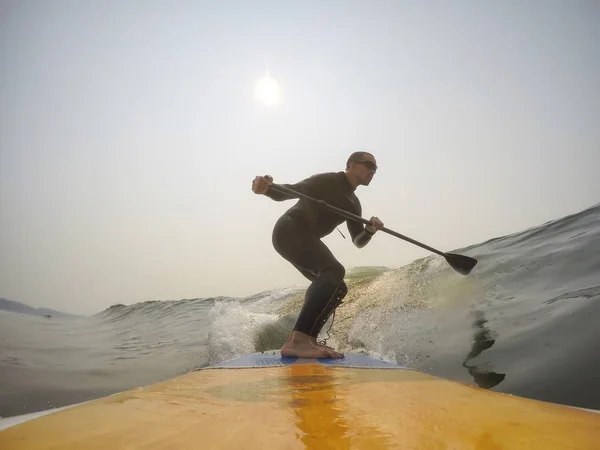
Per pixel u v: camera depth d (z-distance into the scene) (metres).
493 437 0.65
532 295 3.19
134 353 4.12
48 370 3.50
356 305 4.18
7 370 3.49
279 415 0.86
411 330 3.16
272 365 1.98
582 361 2.03
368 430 0.72
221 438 0.68
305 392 1.16
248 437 0.69
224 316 5.22
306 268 2.63
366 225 2.77
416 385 1.27
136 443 0.66
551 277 3.42
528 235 4.88
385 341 3.07
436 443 0.63
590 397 1.72
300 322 2.44
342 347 3.31
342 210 2.72
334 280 2.52
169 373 3.30
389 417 0.82
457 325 3.01
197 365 3.45
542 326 2.58
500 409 0.87
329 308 2.52
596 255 3.54
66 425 0.78
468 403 0.95
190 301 7.34
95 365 3.69
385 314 3.66
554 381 1.91
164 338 4.76
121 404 0.99
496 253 4.43
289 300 5.30
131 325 6.09
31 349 4.50
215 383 1.36
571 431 0.68
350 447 0.62
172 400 1.05
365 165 2.77
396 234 2.83
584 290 2.95
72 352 4.39
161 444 0.65
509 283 3.54
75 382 3.15
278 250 2.72
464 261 3.01
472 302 3.38
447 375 2.26
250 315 4.79
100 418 0.84
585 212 5.00
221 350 3.77
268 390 1.21
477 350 2.48
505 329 2.71
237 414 0.87
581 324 2.44
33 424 0.79
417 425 0.75
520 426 0.72
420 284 4.16
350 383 1.33
